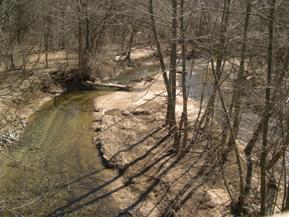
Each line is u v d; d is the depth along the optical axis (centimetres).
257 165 1352
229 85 1570
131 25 2569
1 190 1437
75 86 2897
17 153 1736
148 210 1334
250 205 1255
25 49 2923
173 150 1703
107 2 2308
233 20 1208
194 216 1261
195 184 1423
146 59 4009
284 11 914
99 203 1380
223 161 1455
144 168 1589
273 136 1086
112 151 1747
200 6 1172
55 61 3178
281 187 1336
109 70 3334
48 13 2953
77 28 3228
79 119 2202
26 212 1307
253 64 1125
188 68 2556
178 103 2250
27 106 2278
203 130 1641
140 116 2120
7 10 1925
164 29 1748
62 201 1386
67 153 1761
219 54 1155
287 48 920
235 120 1316
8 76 2341
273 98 957
